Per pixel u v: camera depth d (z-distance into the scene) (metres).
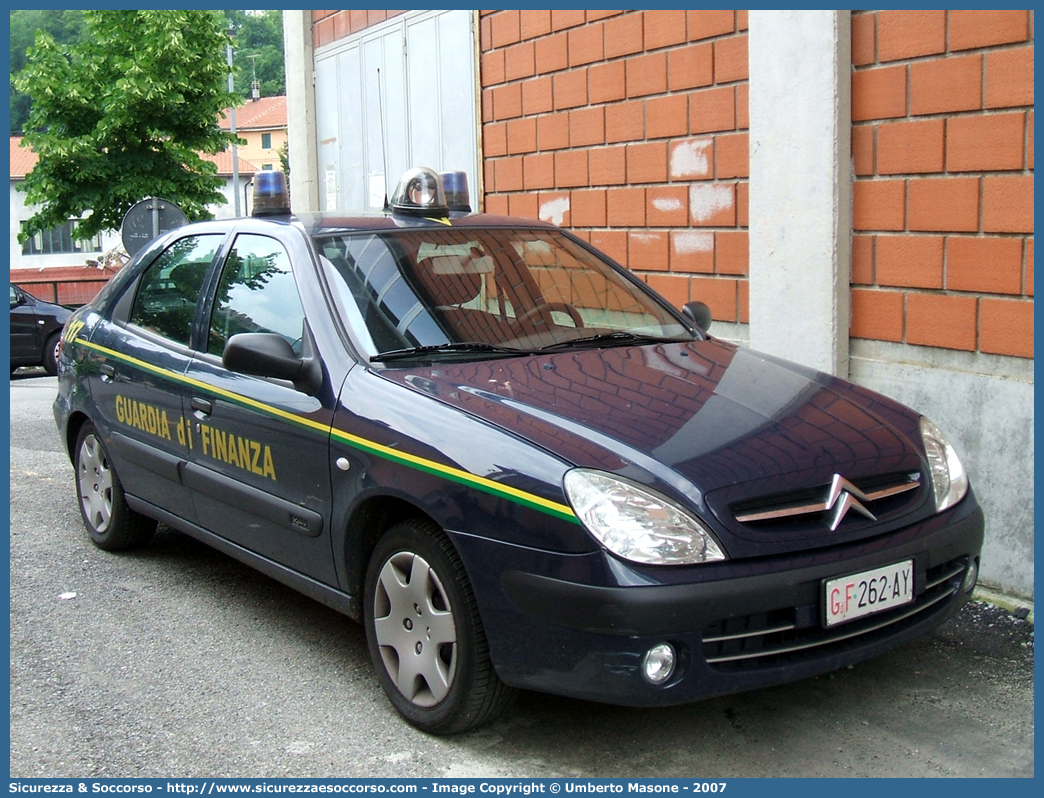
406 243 4.34
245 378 4.20
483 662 3.24
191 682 3.92
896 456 3.43
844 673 3.91
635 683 2.92
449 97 8.87
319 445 3.73
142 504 5.06
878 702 3.68
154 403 4.78
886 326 5.28
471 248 4.44
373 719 3.60
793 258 5.61
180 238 5.14
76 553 5.47
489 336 4.02
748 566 3.00
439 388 3.55
